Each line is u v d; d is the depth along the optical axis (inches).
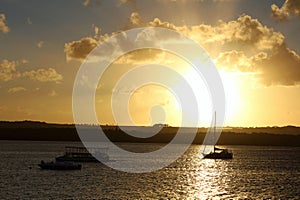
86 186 5036.9
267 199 4439.0
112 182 5516.7
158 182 5693.9
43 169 7047.2
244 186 5521.7
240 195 4672.7
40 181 5462.6
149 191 4771.2
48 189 4739.2
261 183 5940.0
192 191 4889.3
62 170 6953.7
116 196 4352.9
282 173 7701.8
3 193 4441.4
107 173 6692.9
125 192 4638.3
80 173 6569.9
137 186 5177.2
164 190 4889.3
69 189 4763.8
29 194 4384.8
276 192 4963.1
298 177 6948.8
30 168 7293.3
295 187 5506.9
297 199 4488.2
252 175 7194.9
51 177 5944.9
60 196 4286.4
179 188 5118.1
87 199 4133.9
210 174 7209.6
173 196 4463.6
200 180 6156.5
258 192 4940.9
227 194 4724.4
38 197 4212.6
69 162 7549.2
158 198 4303.6
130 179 5964.6
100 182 5477.4
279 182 6112.2
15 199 4099.4
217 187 5339.6
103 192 4596.5
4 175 6181.1
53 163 7057.1
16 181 5452.8
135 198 4264.3
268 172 7864.2
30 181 5457.7
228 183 5851.4
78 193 4485.7
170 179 6156.5
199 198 4389.8
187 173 7273.6
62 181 5492.1
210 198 4409.5
